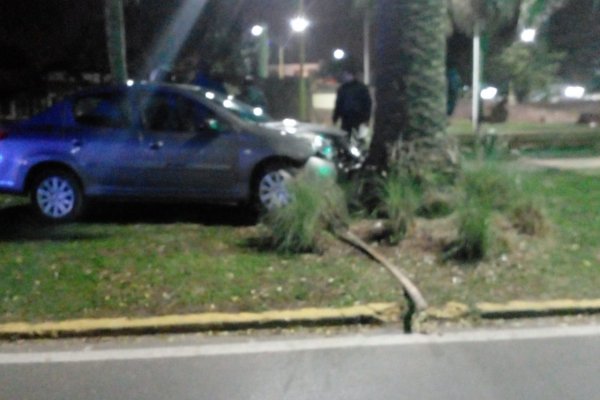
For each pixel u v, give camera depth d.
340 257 8.87
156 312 7.31
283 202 9.88
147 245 9.58
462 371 6.21
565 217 10.80
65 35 27.92
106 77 29.33
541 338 6.90
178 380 6.08
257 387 5.95
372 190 10.02
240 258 8.91
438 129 10.13
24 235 10.27
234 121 11.03
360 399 5.74
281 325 7.12
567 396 5.76
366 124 17.03
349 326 7.21
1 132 11.17
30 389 5.94
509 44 31.14
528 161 15.96
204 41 33.16
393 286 7.95
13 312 7.30
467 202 9.28
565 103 35.53
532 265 8.57
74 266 8.65
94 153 10.93
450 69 19.86
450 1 25.12
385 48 10.27
